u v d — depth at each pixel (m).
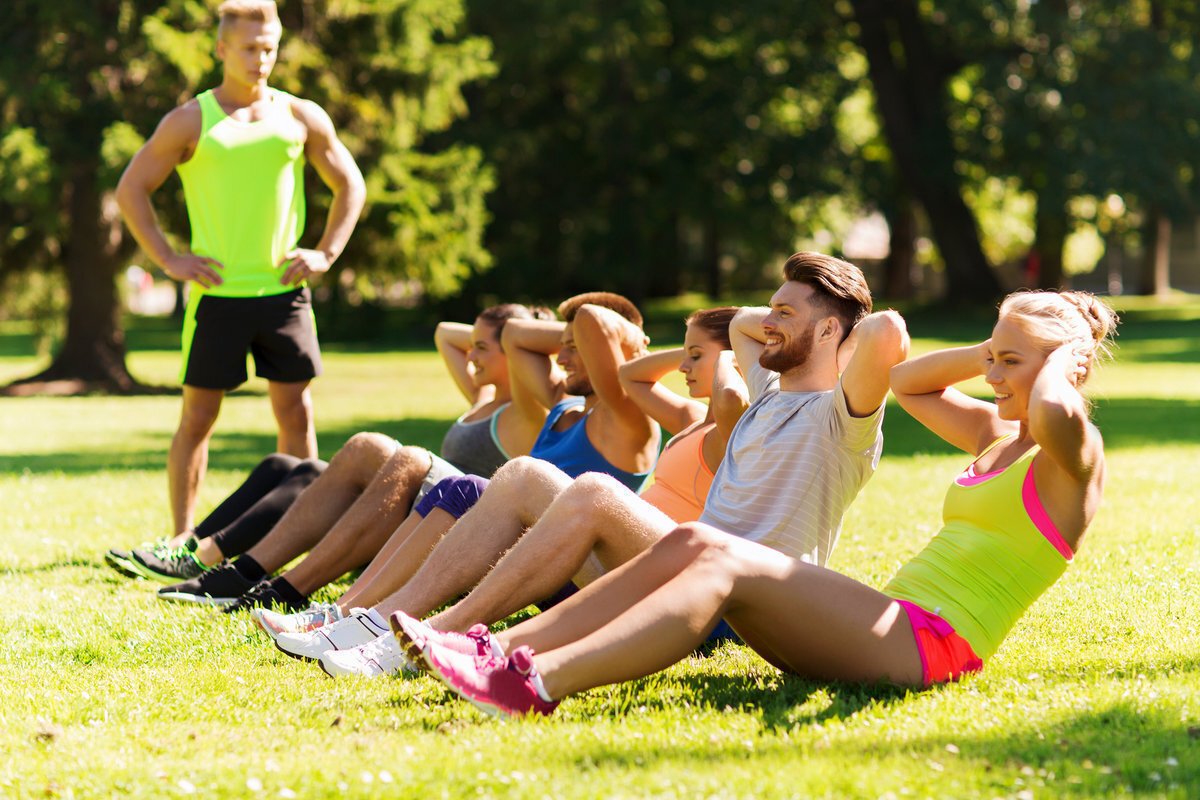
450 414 25.19
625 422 8.08
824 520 6.28
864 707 5.33
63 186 30.64
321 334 52.91
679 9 55.69
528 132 55.56
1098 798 4.20
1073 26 51.66
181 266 10.17
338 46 32.41
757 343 7.20
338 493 8.64
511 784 4.45
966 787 4.34
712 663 6.53
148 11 30.27
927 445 19.58
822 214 65.56
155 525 12.10
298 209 10.74
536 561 5.87
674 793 4.30
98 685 6.32
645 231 58.47
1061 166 51.75
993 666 6.13
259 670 6.62
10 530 11.84
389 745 5.03
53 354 37.16
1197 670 5.99
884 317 5.97
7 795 4.50
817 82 58.59
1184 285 88.38
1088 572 8.88
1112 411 23.56
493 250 56.12
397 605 6.43
